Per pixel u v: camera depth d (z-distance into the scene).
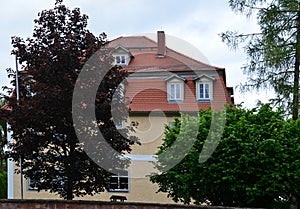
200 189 9.96
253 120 10.57
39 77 9.98
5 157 10.31
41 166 10.20
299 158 9.59
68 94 9.62
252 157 9.45
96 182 10.20
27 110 9.60
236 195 9.86
